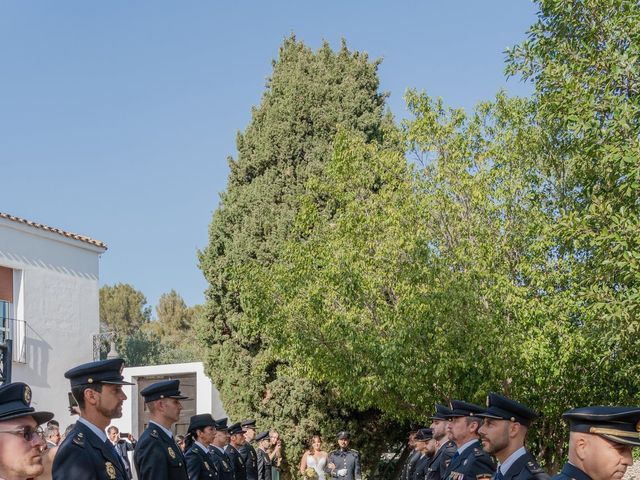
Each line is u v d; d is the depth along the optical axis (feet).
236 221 79.87
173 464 26.61
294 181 79.71
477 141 54.34
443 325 47.42
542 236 48.83
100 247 81.71
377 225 54.13
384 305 52.54
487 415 19.20
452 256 51.24
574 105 39.11
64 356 76.43
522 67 43.88
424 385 50.11
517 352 45.91
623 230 36.40
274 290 58.80
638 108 36.91
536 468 18.61
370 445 75.00
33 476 12.90
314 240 59.26
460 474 24.21
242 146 84.12
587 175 42.24
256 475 57.47
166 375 87.61
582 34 41.93
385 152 56.65
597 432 13.76
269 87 87.61
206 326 78.89
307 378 66.80
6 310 71.56
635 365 42.01
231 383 76.54
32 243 74.23
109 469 19.92
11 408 12.82
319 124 80.69
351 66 83.56
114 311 214.07
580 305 43.32
